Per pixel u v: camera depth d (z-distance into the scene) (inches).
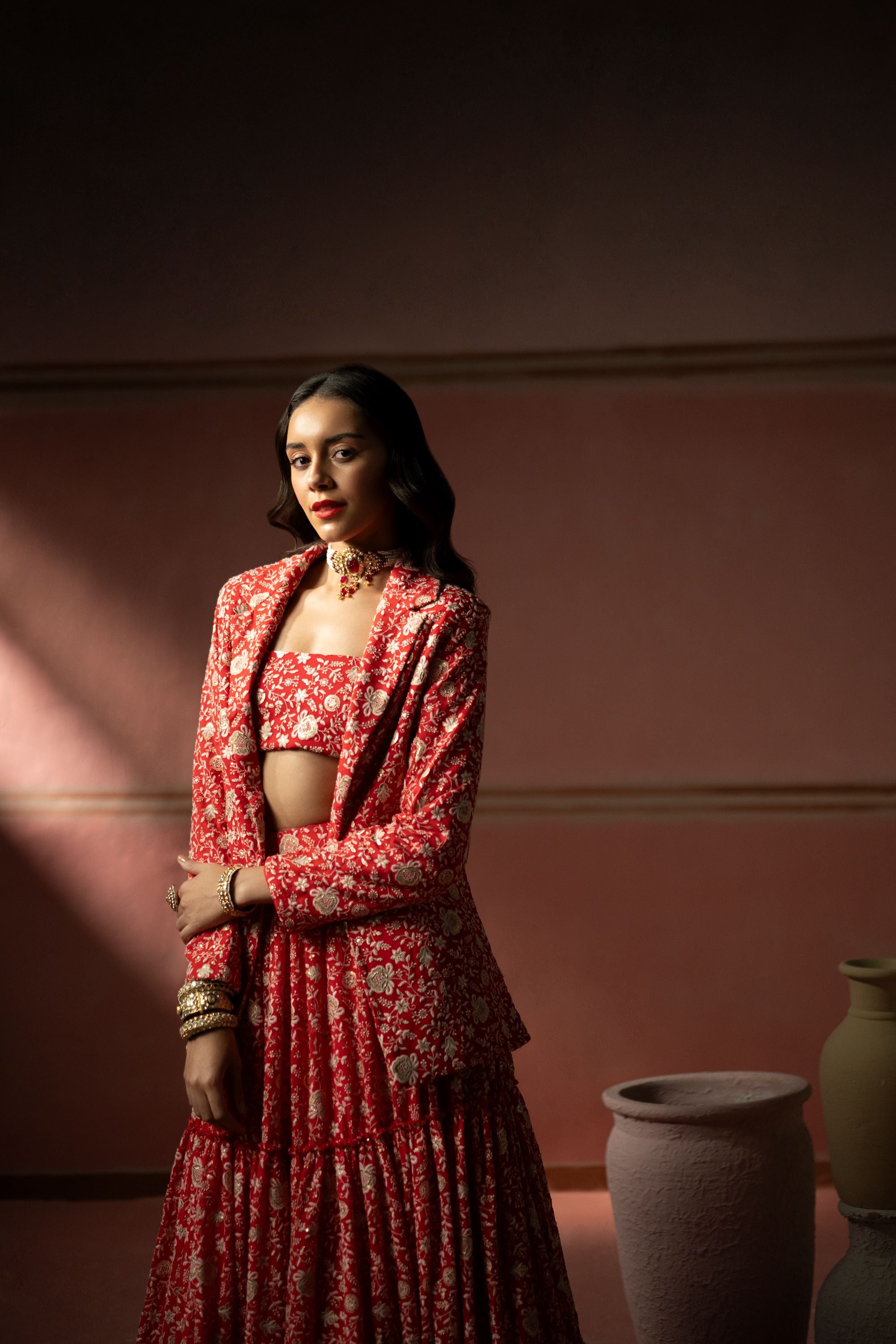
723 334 160.4
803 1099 96.9
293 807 71.2
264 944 69.5
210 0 165.8
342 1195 66.1
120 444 164.4
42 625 163.8
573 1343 71.3
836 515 159.8
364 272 163.3
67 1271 130.8
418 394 162.9
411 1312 65.2
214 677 75.1
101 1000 159.9
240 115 164.9
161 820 161.6
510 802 159.2
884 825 156.8
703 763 158.4
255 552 163.2
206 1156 68.6
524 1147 72.3
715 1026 156.0
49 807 161.9
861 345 159.6
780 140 161.6
